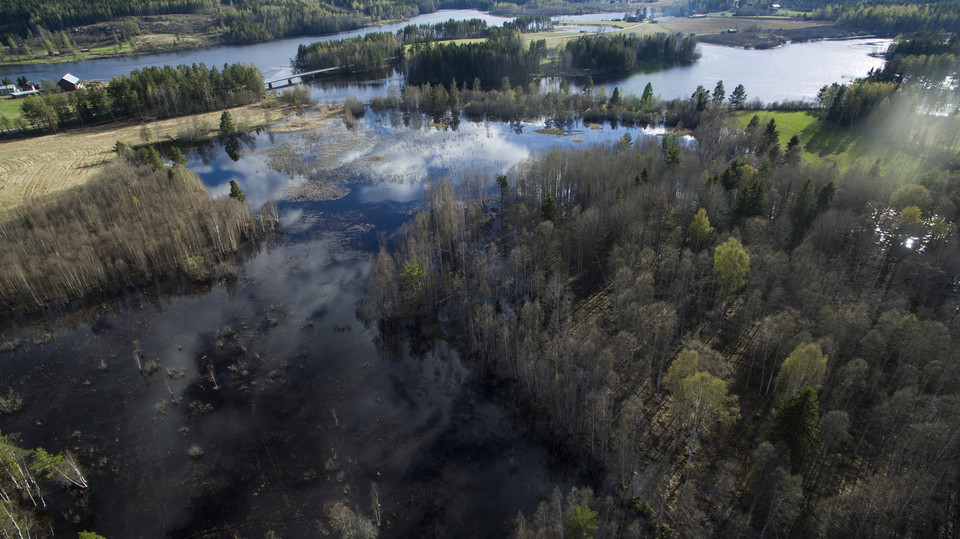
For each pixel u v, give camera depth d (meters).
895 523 47.28
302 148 180.62
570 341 70.62
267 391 77.75
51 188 140.50
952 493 51.84
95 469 66.12
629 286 85.62
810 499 55.59
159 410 74.31
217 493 63.03
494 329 80.75
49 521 59.84
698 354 66.81
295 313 94.81
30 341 89.38
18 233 108.38
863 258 90.38
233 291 101.94
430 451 67.75
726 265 78.69
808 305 74.62
